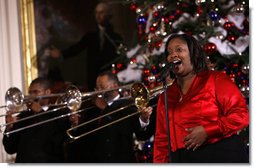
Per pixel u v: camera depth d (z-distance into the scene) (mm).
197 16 6168
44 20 7418
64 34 7504
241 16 6211
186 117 4121
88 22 7555
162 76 4070
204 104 4098
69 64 7504
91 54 7570
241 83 6164
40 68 7379
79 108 5719
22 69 7297
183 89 4270
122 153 5219
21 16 7309
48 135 5488
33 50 7352
